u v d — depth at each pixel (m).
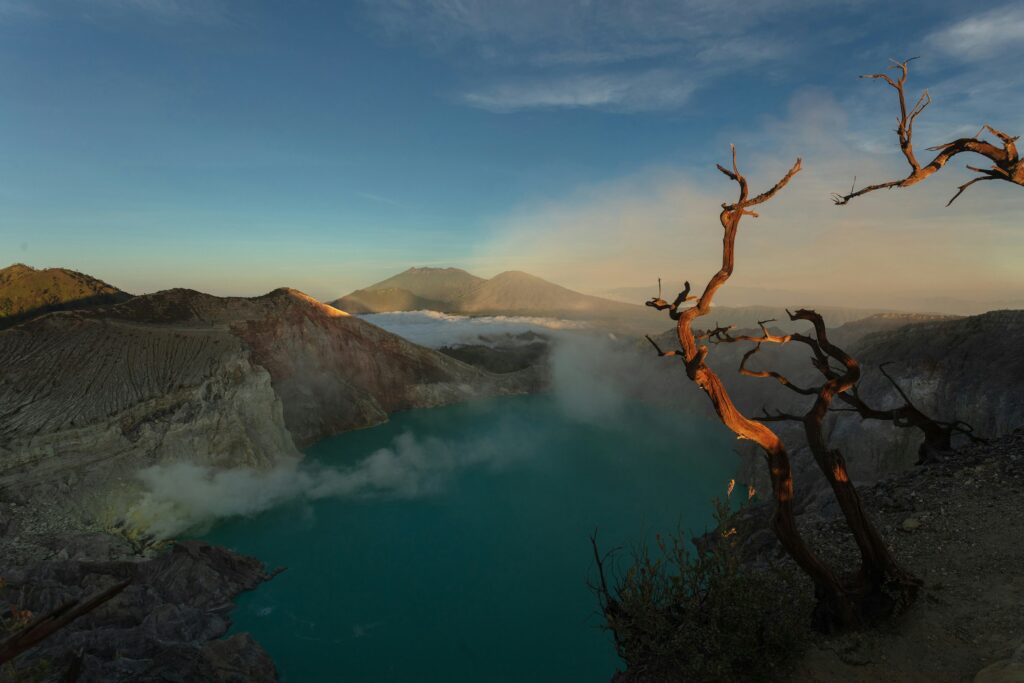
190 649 24.95
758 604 7.32
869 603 7.95
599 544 47.91
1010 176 7.33
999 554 8.80
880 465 40.47
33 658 20.83
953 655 7.11
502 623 36.09
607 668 31.55
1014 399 36.03
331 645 32.94
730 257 6.88
